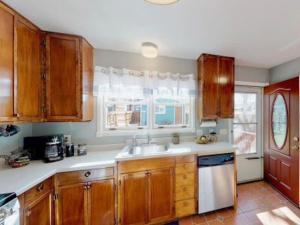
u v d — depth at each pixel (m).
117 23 1.70
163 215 2.04
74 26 1.76
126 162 1.91
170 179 2.07
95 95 2.32
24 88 1.58
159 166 2.03
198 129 2.80
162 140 2.62
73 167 1.70
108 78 2.33
